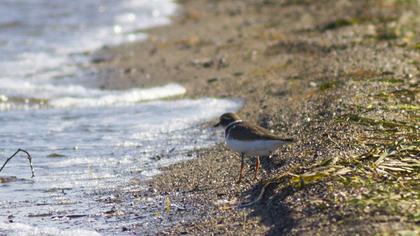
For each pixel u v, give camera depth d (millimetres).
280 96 15648
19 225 9469
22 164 12320
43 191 10969
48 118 15461
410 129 11477
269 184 9727
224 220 9047
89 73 20109
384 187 8891
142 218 9570
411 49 17781
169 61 20922
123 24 27609
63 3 31453
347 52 17984
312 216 8289
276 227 8453
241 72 18609
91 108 16344
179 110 15773
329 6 26391
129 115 15562
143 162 12297
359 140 11000
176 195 10383
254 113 14688
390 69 15680
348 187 8906
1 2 30531
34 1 31281
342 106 12938
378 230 7586
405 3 24750
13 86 18297
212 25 26234
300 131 12250
